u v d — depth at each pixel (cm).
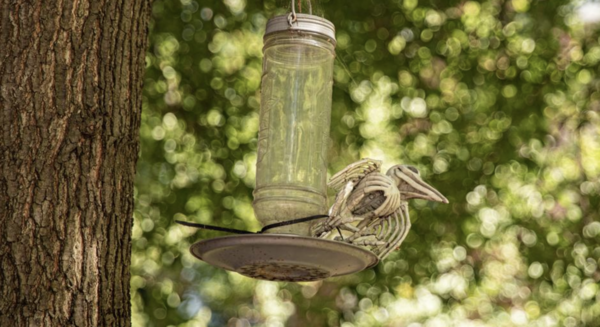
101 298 463
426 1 1098
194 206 1081
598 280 1134
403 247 1101
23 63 467
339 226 444
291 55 476
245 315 1480
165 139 1074
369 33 1091
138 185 1072
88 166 467
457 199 1101
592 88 1142
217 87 1082
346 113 1092
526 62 1117
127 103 486
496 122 1113
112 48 483
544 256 1126
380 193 445
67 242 458
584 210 1150
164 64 1071
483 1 1117
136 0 499
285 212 457
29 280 450
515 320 1243
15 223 454
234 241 405
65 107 467
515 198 1126
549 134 1138
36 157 460
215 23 1075
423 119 1114
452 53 1109
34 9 472
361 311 1174
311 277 433
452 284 1144
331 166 1106
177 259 1080
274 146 470
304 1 716
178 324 1130
